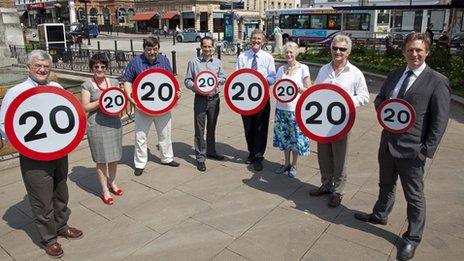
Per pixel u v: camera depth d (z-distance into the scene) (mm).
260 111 5230
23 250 3557
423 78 3182
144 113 5043
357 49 18844
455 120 8016
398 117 3273
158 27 60625
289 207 4289
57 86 3322
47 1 71312
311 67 17359
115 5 67438
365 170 5336
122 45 31859
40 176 3279
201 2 53812
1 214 4223
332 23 29250
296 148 4867
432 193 4594
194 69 5270
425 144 3182
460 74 11609
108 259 3398
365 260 3334
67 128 3367
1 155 5723
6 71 10820
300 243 3596
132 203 4422
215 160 5770
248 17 56062
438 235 3689
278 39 23219
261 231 3807
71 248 3568
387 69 14266
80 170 5418
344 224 3920
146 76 4906
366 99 4031
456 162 5594
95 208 4312
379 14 27766
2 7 17031
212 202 4426
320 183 4926
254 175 5195
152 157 5930
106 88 4176
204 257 3400
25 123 3166
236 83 5086
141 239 3697
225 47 22797
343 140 4086
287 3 70812
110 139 4266
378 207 3852
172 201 4457
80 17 66438
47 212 3377
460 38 22125
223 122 7988
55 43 17969
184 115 8633
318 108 4008
